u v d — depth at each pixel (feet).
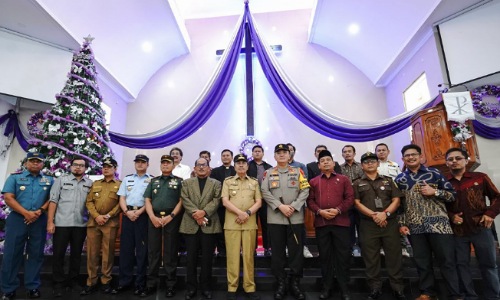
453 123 11.72
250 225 8.96
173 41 22.20
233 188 9.39
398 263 8.55
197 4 24.02
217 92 19.08
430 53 16.44
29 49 16.16
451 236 8.24
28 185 9.47
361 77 22.43
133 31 19.60
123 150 22.15
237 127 21.81
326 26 21.01
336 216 8.75
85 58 14.21
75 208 9.76
